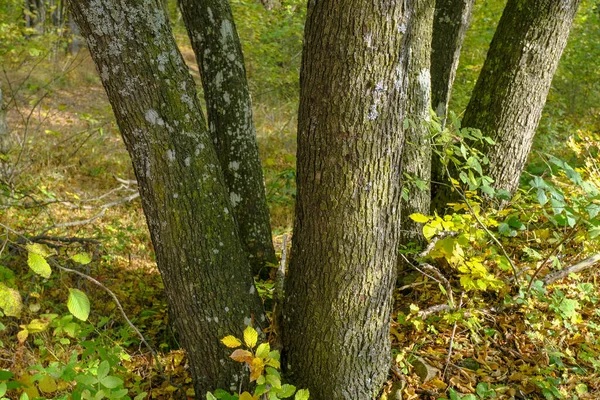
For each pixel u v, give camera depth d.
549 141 6.90
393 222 2.29
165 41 2.13
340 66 1.97
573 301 3.10
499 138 3.85
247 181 3.92
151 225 2.33
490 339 3.14
